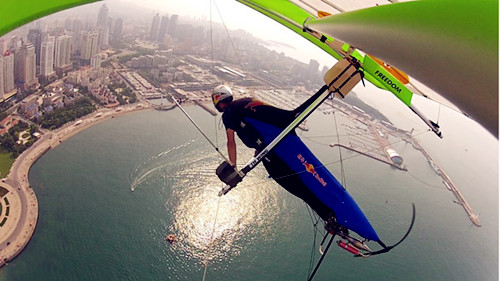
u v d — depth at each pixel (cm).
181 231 3262
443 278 3400
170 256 2972
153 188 3725
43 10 331
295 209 3866
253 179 4234
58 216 3133
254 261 3072
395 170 5191
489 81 102
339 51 410
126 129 4775
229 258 3067
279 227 3538
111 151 4244
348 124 5472
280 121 443
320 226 3625
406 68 132
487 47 108
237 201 3806
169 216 3388
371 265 3256
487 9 117
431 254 3694
